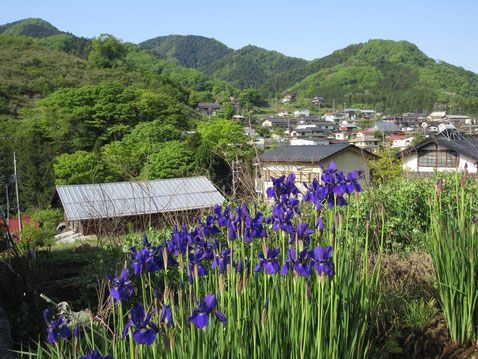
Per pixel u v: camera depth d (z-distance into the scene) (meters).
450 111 156.38
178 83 140.12
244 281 2.38
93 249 10.23
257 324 2.44
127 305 4.59
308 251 2.26
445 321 3.67
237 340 2.28
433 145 26.73
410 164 27.50
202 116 99.69
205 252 2.62
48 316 2.22
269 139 65.06
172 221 6.62
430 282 4.09
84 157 35.56
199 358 2.06
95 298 5.56
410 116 157.00
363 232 5.47
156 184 24.48
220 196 22.14
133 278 5.14
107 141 61.06
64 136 53.34
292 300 2.44
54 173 37.34
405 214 6.29
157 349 2.13
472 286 3.21
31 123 54.94
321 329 2.29
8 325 4.54
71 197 24.78
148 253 2.50
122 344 2.33
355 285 2.82
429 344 3.34
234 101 169.62
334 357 2.38
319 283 2.28
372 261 4.61
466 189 6.45
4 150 41.94
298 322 2.40
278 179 2.69
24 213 36.03
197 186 24.88
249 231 2.54
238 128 41.03
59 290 6.52
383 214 2.85
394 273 4.42
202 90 186.25
